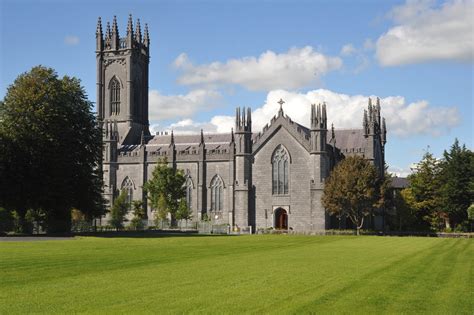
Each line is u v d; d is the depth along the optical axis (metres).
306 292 28.23
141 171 152.62
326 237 97.12
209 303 25.23
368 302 25.66
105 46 173.62
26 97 94.38
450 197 138.00
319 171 129.50
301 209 130.88
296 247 64.31
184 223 134.25
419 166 145.88
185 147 156.00
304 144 131.38
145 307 24.33
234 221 139.00
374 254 53.47
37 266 39.12
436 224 145.12
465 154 139.12
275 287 29.84
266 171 134.12
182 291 28.42
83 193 100.94
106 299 26.17
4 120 93.75
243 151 134.75
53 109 95.88
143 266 39.84
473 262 45.03
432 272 37.47
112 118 170.88
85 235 91.75
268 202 133.38
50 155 93.81
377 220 137.12
